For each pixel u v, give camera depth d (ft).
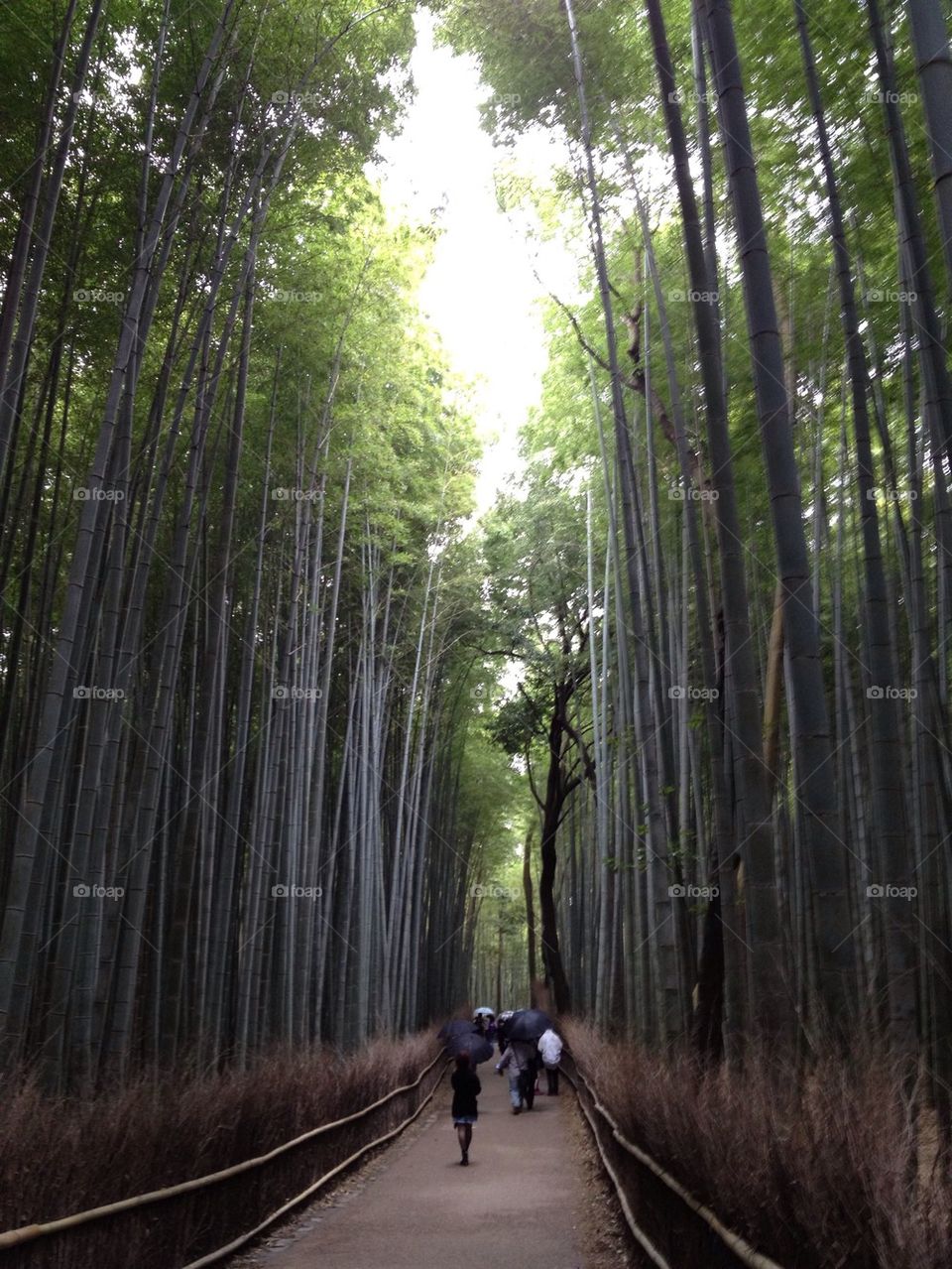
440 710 76.13
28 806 20.80
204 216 32.35
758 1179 11.24
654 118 30.91
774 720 25.76
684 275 33.32
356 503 47.78
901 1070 15.10
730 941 22.13
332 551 54.60
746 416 30.96
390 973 58.80
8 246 29.73
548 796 77.00
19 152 28.40
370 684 54.85
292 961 42.27
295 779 43.06
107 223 31.42
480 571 68.64
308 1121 27.48
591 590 53.42
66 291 28.71
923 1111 16.07
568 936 95.50
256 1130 22.50
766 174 27.84
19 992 24.89
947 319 23.38
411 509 50.96
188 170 26.35
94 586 27.50
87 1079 23.70
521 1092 50.26
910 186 18.10
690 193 20.08
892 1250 8.39
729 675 17.93
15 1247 12.54
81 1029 24.11
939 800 22.18
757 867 17.04
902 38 23.06
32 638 37.09
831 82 24.75
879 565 19.70
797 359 30.58
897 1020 18.90
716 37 17.51
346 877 56.90
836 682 30.35
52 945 32.01
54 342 29.94
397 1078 43.70
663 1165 16.44
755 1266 10.75
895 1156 9.51
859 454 20.13
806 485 34.65
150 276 26.20
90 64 28.12
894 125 18.34
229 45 26.81
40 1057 24.58
